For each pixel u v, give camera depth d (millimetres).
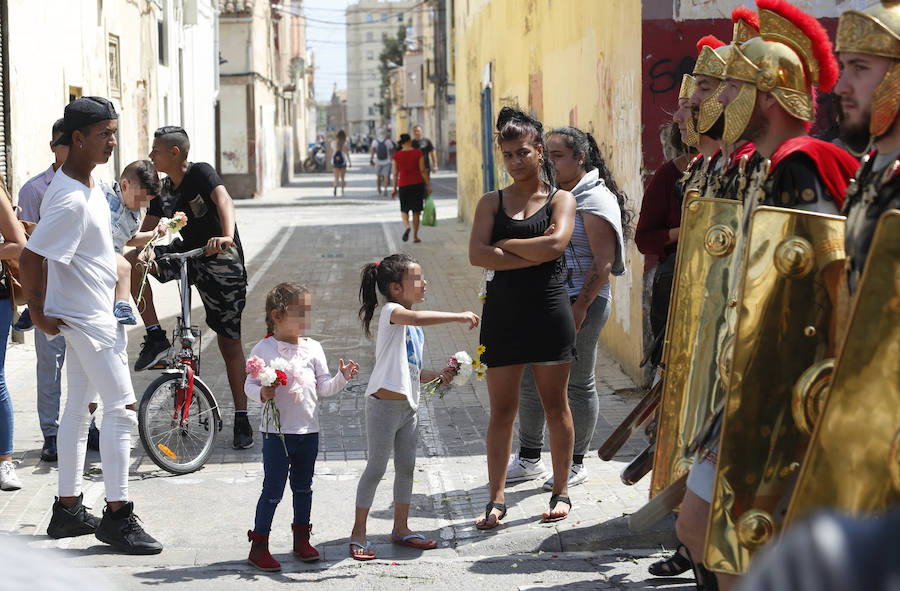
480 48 19406
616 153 8648
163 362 6375
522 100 14156
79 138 4891
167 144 6539
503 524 5234
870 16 2504
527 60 13680
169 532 5262
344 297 12969
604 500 5520
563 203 4973
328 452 6652
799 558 680
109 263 5008
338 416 7504
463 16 22547
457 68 24047
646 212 5051
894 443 2340
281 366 4695
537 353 4965
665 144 7723
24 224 6242
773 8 3139
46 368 6270
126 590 4414
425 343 10164
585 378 5727
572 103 10648
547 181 5102
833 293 2764
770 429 2854
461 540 5098
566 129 5641
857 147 2684
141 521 5418
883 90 2498
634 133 7961
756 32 3467
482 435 6957
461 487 5906
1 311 5723
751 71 3123
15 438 6820
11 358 9461
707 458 3078
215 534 5238
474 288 13484
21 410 7559
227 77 33094
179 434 6258
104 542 4949
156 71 20016
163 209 6719
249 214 27312
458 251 17547
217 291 6609
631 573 4680
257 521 4766
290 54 59812
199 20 26562
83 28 13820
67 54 12977
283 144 45125
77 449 5129
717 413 3090
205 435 6395
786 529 2473
